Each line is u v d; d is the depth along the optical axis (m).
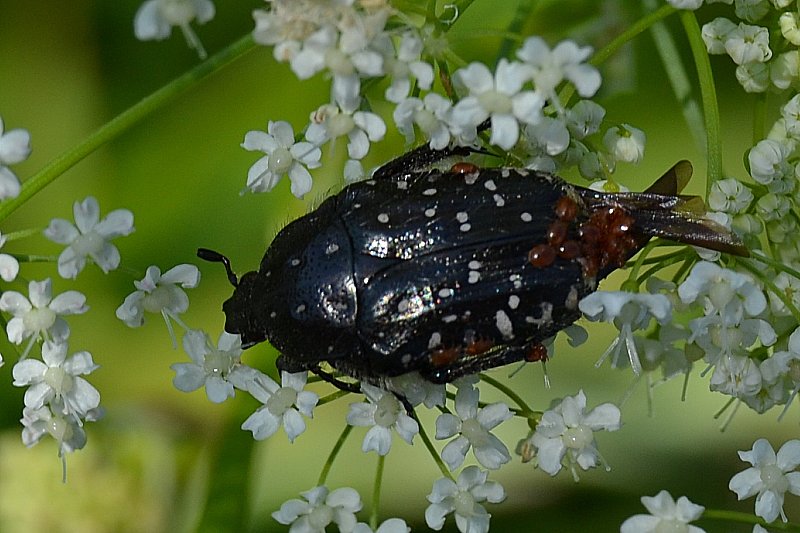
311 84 0.13
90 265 0.13
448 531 0.13
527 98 0.11
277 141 0.11
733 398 0.11
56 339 0.11
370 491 0.13
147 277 0.11
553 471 0.11
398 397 0.11
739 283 0.11
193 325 0.13
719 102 0.13
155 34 0.11
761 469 0.11
